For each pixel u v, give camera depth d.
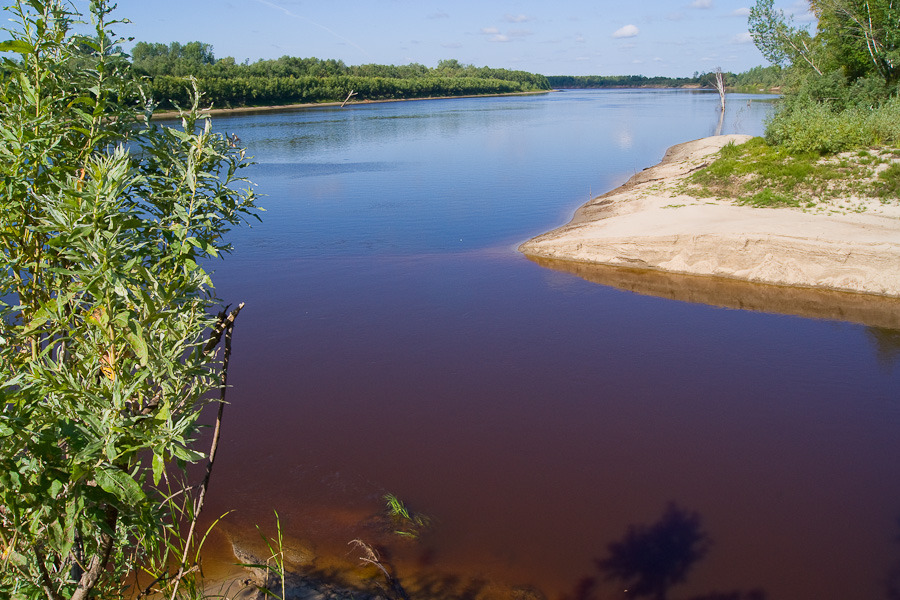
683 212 19.02
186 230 2.94
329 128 57.09
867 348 11.86
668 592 6.30
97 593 2.94
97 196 2.60
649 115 70.62
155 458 2.38
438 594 6.18
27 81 2.89
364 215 22.59
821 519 7.39
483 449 8.72
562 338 12.41
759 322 13.15
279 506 7.43
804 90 29.14
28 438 2.34
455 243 19.08
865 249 14.45
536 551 6.84
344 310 13.73
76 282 2.82
